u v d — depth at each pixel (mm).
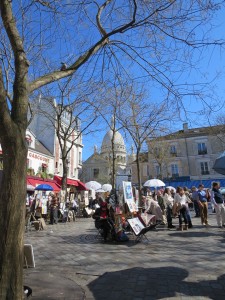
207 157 44344
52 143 31359
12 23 4340
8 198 3562
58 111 20766
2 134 3688
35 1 5488
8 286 3393
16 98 4051
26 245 5887
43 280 5113
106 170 70812
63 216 17969
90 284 4957
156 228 11859
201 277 5141
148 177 47688
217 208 11617
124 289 4652
